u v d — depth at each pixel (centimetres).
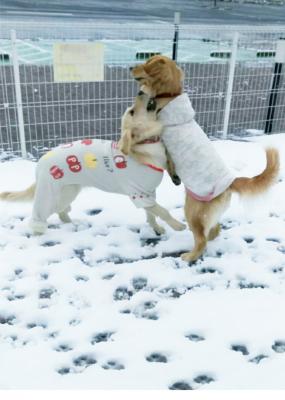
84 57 428
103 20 1117
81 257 298
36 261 288
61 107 594
